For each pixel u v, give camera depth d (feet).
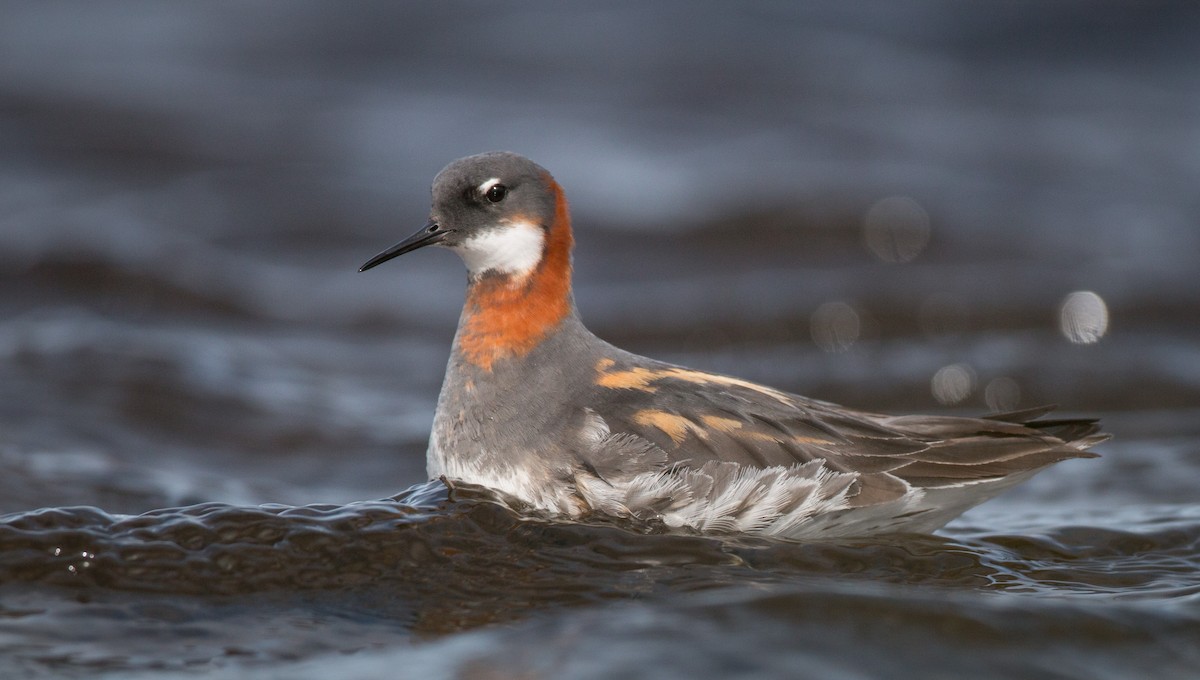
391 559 23.98
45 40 89.71
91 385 40.65
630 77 85.30
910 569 25.18
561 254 28.40
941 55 89.30
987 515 31.24
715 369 48.67
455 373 28.07
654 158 73.36
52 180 67.46
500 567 23.89
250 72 86.48
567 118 79.20
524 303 27.94
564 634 20.77
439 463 27.94
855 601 21.33
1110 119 80.12
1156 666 20.33
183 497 32.12
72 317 48.93
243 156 72.95
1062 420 27.61
